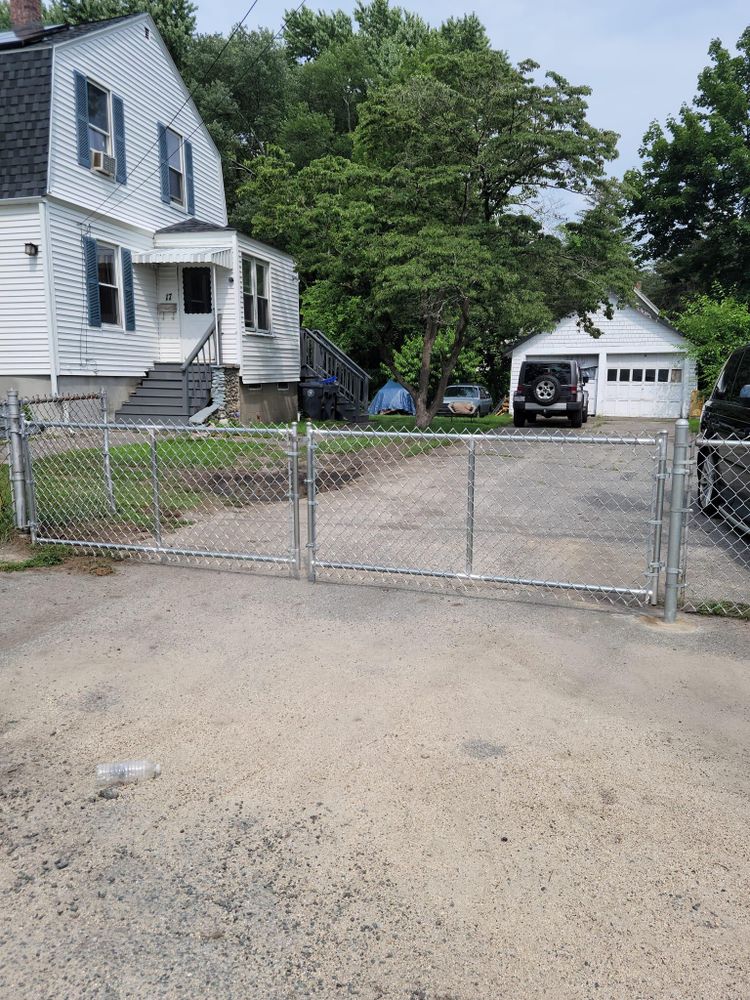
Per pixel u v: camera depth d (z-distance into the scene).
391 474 11.13
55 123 13.21
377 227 16.75
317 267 18.08
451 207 16.89
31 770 2.99
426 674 3.87
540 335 27.98
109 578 5.62
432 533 7.25
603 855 2.47
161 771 2.98
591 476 11.02
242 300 16.84
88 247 14.15
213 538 6.95
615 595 5.20
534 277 15.90
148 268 16.41
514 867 2.41
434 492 9.59
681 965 2.02
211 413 15.38
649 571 4.88
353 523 7.70
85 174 14.13
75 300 13.88
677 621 4.67
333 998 1.92
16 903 2.26
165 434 13.76
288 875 2.38
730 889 2.31
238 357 16.50
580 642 4.32
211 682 3.79
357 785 2.87
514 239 16.50
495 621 4.68
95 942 2.11
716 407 7.86
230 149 33.38
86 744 3.19
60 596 5.18
